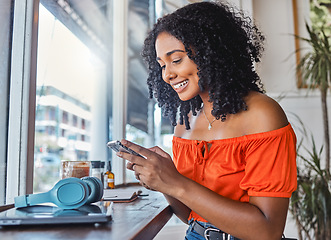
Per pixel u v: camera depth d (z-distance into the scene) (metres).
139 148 0.87
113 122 2.51
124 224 0.74
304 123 3.17
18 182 1.36
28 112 1.36
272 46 3.29
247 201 0.99
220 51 1.03
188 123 1.22
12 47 1.38
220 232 0.99
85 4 2.18
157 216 0.90
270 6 3.34
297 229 2.82
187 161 1.12
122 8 2.55
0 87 1.36
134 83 2.83
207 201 0.85
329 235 2.37
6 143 1.36
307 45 3.28
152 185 0.86
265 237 0.84
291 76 3.26
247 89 1.05
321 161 3.11
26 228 0.68
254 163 0.92
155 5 2.87
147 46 1.28
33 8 1.39
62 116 1.97
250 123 0.99
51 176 1.81
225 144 1.01
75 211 0.79
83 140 2.34
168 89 1.28
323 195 2.37
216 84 1.01
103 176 1.67
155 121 2.95
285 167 0.91
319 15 3.32
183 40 1.00
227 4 1.24
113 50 2.54
